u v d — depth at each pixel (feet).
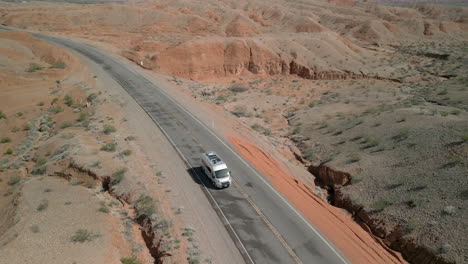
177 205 84.43
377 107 163.84
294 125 161.58
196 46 240.12
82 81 182.60
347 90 214.07
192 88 209.36
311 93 217.56
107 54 243.81
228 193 90.99
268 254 70.18
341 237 77.82
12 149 123.34
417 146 105.40
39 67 201.57
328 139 133.90
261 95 213.46
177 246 70.33
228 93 216.54
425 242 72.79
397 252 75.46
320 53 270.05
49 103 157.89
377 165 103.81
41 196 85.76
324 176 111.04
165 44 271.28
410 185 90.12
